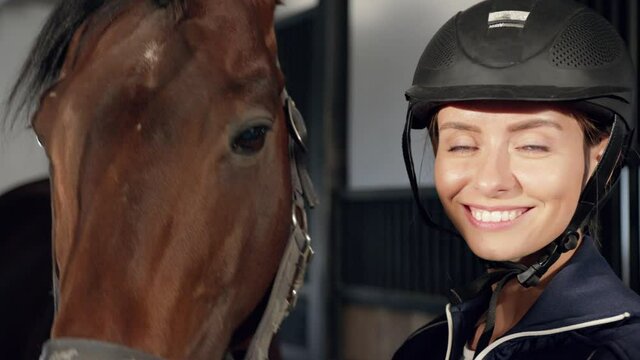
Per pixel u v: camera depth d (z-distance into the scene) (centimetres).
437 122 73
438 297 280
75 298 62
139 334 62
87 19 76
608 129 68
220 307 72
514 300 69
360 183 341
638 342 56
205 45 70
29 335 120
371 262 319
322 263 335
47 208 143
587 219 67
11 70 492
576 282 62
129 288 62
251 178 72
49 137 70
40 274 128
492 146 64
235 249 71
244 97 71
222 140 68
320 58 341
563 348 59
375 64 337
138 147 65
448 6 302
